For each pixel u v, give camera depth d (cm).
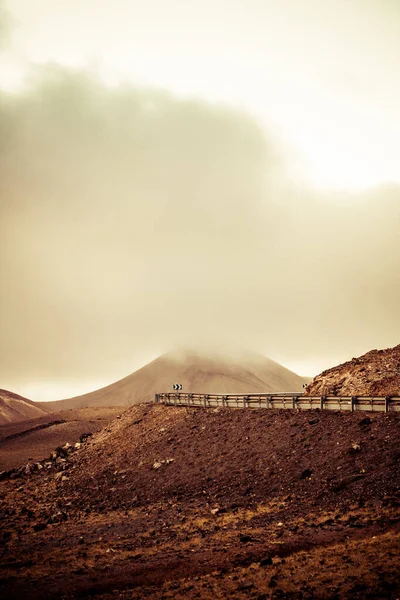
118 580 2975
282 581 2627
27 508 5181
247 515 3819
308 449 4481
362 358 6294
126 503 4791
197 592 2648
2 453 10394
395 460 3862
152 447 5872
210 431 5622
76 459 6556
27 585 3002
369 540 2950
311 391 6059
